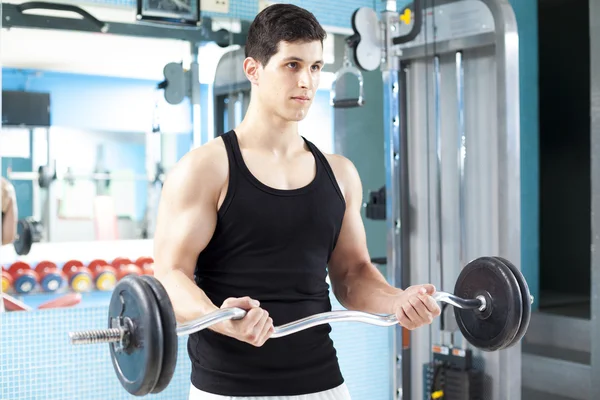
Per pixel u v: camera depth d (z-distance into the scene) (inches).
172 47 107.0
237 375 57.3
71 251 100.7
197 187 57.0
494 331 59.9
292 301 58.7
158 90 106.0
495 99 116.0
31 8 97.7
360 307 63.1
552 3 191.6
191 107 108.3
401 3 123.1
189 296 52.8
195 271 61.3
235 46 111.9
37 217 98.4
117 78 103.3
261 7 113.6
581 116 188.7
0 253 96.3
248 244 57.5
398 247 118.1
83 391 102.4
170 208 57.6
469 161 118.6
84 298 101.7
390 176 118.2
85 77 101.3
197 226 56.7
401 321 57.3
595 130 132.1
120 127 103.5
